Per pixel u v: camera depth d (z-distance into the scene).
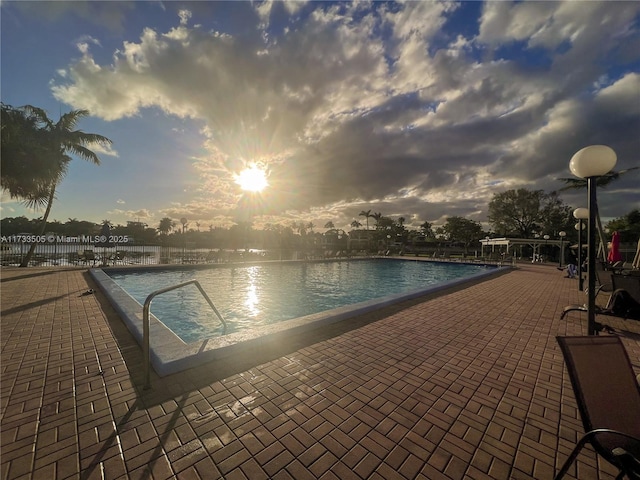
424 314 5.20
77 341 3.57
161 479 1.57
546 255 29.64
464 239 45.88
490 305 6.04
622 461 1.20
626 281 4.49
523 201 36.66
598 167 3.27
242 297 9.39
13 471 1.60
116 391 2.46
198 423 2.05
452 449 1.84
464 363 3.15
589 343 1.72
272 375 2.80
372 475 1.62
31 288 6.88
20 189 9.59
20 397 2.35
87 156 13.13
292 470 1.65
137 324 3.93
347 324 4.51
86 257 14.77
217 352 3.13
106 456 1.73
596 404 1.52
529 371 2.98
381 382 2.70
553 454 1.81
